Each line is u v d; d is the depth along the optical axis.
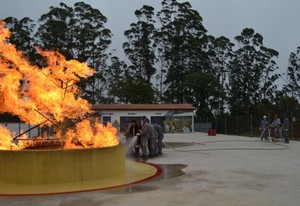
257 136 33.38
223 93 63.69
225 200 7.12
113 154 10.08
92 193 7.90
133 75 71.75
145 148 15.15
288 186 8.57
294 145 21.34
